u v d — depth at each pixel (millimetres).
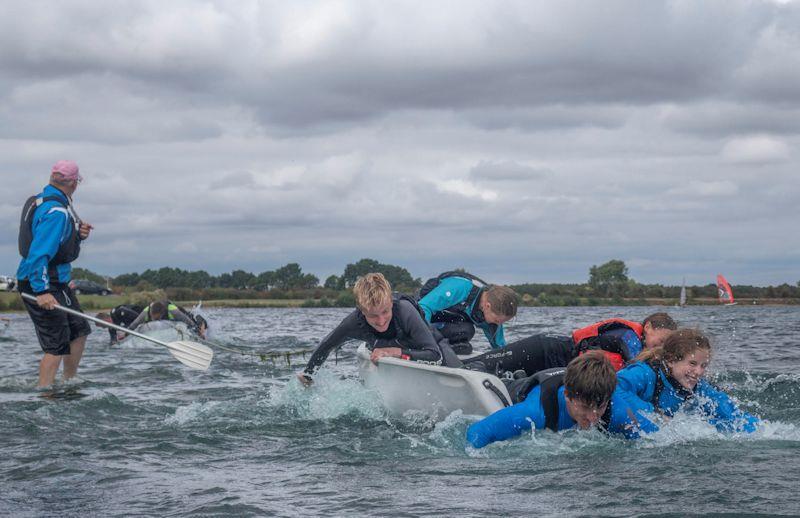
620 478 4023
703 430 4965
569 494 3758
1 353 13070
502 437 4832
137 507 3615
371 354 5988
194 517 3465
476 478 4109
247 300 61812
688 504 3549
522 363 6066
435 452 4770
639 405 4844
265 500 3721
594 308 50906
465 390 5430
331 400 6340
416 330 5855
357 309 6051
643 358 5164
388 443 5070
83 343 8352
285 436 5324
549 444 4766
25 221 7672
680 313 36219
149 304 14445
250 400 6891
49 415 6000
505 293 6672
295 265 68812
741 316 31344
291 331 20688
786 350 12430
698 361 4941
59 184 7754
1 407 6348
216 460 4609
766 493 3707
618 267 62188
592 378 4492
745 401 6738
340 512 3520
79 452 4785
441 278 6996
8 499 3754
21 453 4738
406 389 5867
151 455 4730
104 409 6371
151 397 7289
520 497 3729
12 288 8703
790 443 4777
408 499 3723
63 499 3752
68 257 7820
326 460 4594
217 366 10398
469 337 6930
